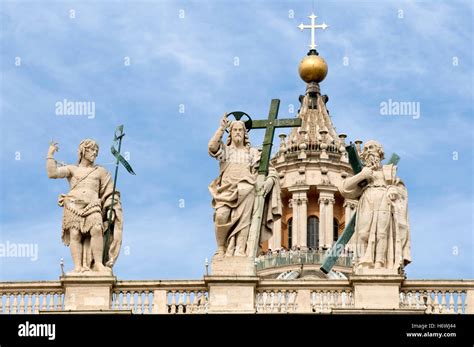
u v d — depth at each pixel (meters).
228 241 101.25
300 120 104.44
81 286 99.31
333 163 176.38
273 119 104.50
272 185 102.94
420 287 99.06
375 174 102.19
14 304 99.62
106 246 101.94
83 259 100.94
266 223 102.62
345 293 99.56
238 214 101.31
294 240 173.88
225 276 98.94
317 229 175.50
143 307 99.44
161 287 99.62
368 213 100.94
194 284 99.62
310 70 179.62
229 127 103.81
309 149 177.25
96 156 103.50
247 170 102.62
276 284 99.44
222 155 102.75
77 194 101.88
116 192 103.12
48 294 99.75
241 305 98.62
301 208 174.75
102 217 102.12
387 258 100.44
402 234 101.38
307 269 160.38
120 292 99.69
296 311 99.12
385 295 98.56
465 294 99.00
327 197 174.62
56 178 102.62
